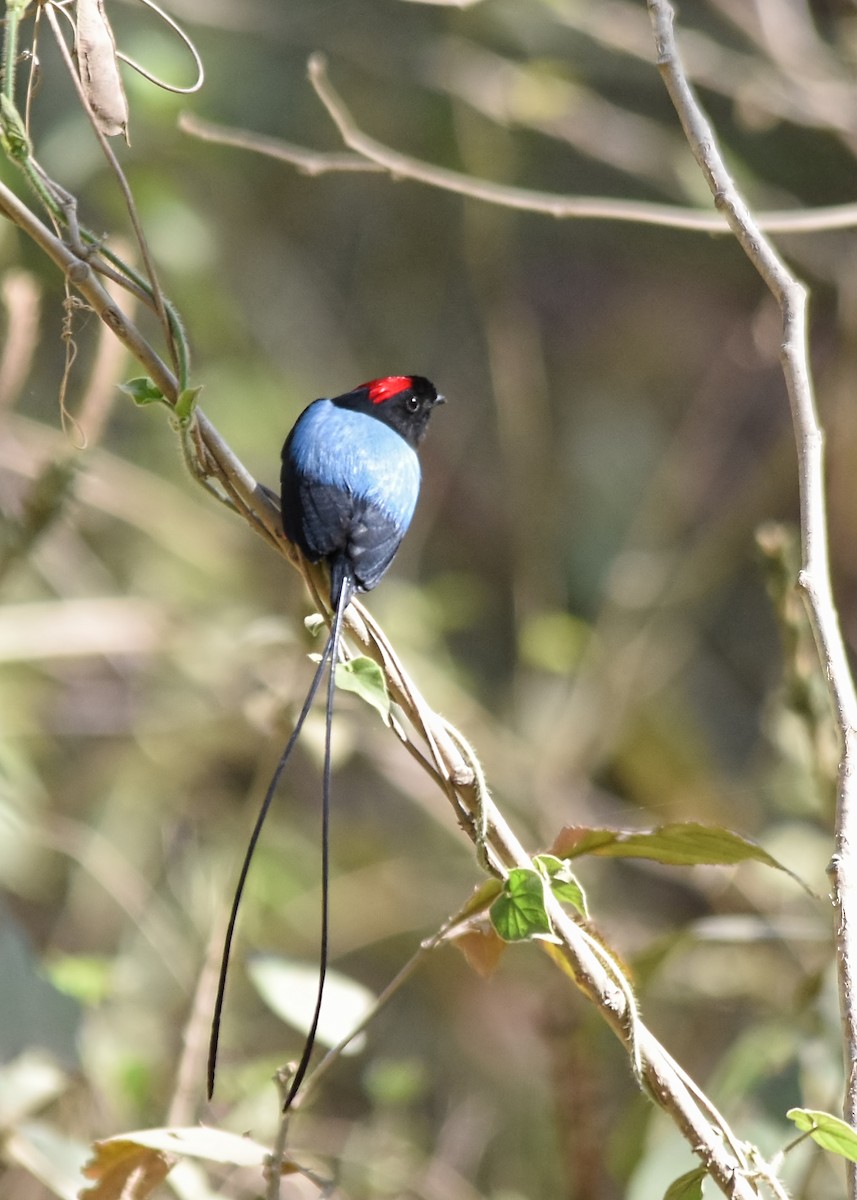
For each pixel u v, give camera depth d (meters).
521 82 14.20
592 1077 7.61
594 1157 7.49
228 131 10.94
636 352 17.67
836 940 5.01
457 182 8.23
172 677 12.72
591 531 16.42
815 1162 7.51
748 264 17.64
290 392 14.98
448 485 16.31
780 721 10.66
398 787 12.70
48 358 12.62
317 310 15.98
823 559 5.36
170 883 11.05
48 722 13.26
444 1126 10.32
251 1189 7.50
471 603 14.17
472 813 5.00
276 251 15.79
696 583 14.21
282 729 7.75
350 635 5.39
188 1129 5.54
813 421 5.50
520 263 17.11
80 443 7.74
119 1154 5.65
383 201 16.12
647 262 17.83
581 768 13.24
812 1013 7.62
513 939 4.73
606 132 14.88
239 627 12.41
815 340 16.02
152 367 5.41
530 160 16.69
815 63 13.81
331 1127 9.55
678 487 15.74
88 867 9.97
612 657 13.66
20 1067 7.03
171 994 9.65
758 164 16.33
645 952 7.54
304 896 12.22
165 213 13.10
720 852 5.48
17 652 11.82
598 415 17.30
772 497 14.51
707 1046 11.09
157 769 12.50
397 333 16.47
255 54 14.91
